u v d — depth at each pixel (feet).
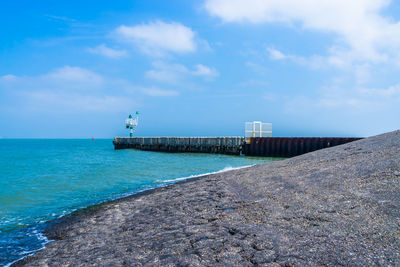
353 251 14.25
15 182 54.49
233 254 15.11
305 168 35.99
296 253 14.53
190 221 22.33
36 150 214.48
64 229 25.76
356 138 89.15
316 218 19.11
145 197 35.78
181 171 68.74
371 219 17.79
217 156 117.91
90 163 94.94
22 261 18.95
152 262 15.26
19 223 28.58
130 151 174.19
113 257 16.96
